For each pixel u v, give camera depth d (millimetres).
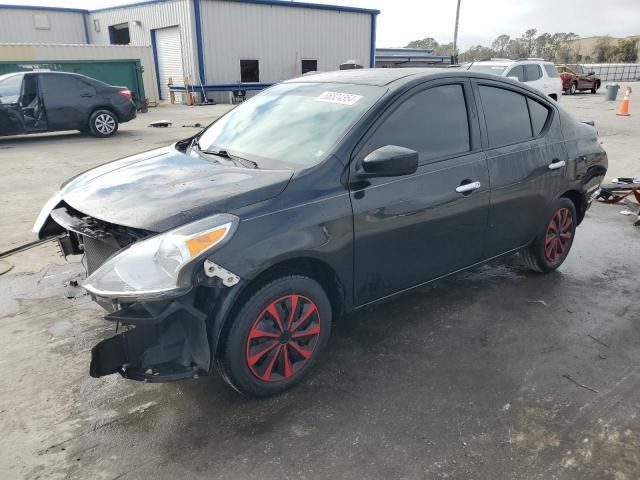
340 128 2973
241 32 23844
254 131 3377
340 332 3492
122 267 2318
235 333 2529
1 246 4969
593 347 3363
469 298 4020
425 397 2830
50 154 9961
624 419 2680
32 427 2568
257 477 2279
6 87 11016
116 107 12297
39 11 27719
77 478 2264
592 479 2291
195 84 23266
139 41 26250
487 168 3496
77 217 2908
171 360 2490
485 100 3594
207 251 2307
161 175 2955
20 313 3674
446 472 2316
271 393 2777
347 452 2426
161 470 2314
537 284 4297
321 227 2676
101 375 2346
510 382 2979
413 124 3145
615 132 13352
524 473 2316
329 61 27156
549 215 4168
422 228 3176
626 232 5703
